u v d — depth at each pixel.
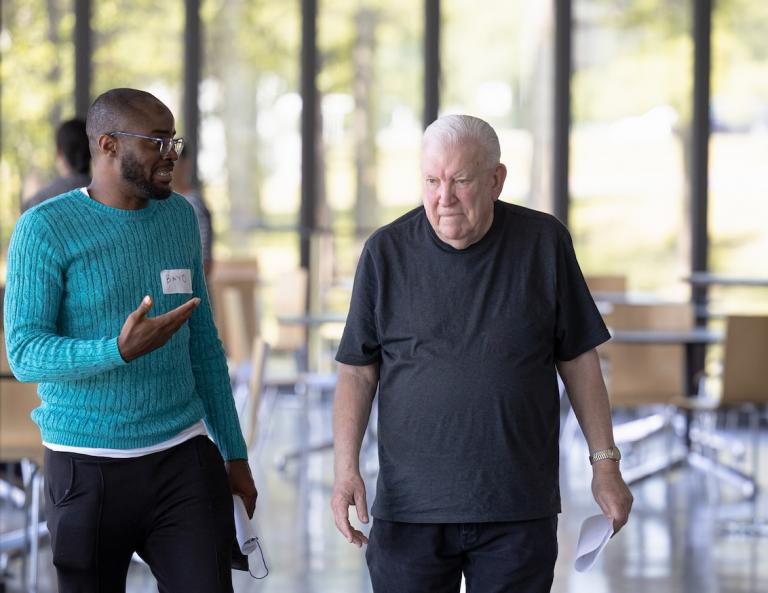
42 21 28.14
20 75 28.14
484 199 8.16
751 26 28.31
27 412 15.13
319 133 29.02
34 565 14.37
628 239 28.73
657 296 27.92
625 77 28.64
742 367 19.83
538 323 8.38
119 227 8.42
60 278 8.27
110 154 8.39
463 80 28.97
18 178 28.22
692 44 28.47
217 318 24.19
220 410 9.32
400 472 8.45
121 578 8.79
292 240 29.11
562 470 22.72
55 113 28.23
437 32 28.73
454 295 8.35
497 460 8.31
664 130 28.64
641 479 21.64
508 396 8.29
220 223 28.97
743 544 17.27
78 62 28.11
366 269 8.58
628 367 21.86
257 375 14.23
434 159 8.07
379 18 28.88
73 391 8.37
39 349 7.96
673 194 28.72
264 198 29.06
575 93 28.73
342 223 29.19
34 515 14.46
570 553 16.62
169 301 8.59
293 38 28.88
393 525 8.54
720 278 24.47
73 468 8.38
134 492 8.46
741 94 28.41
